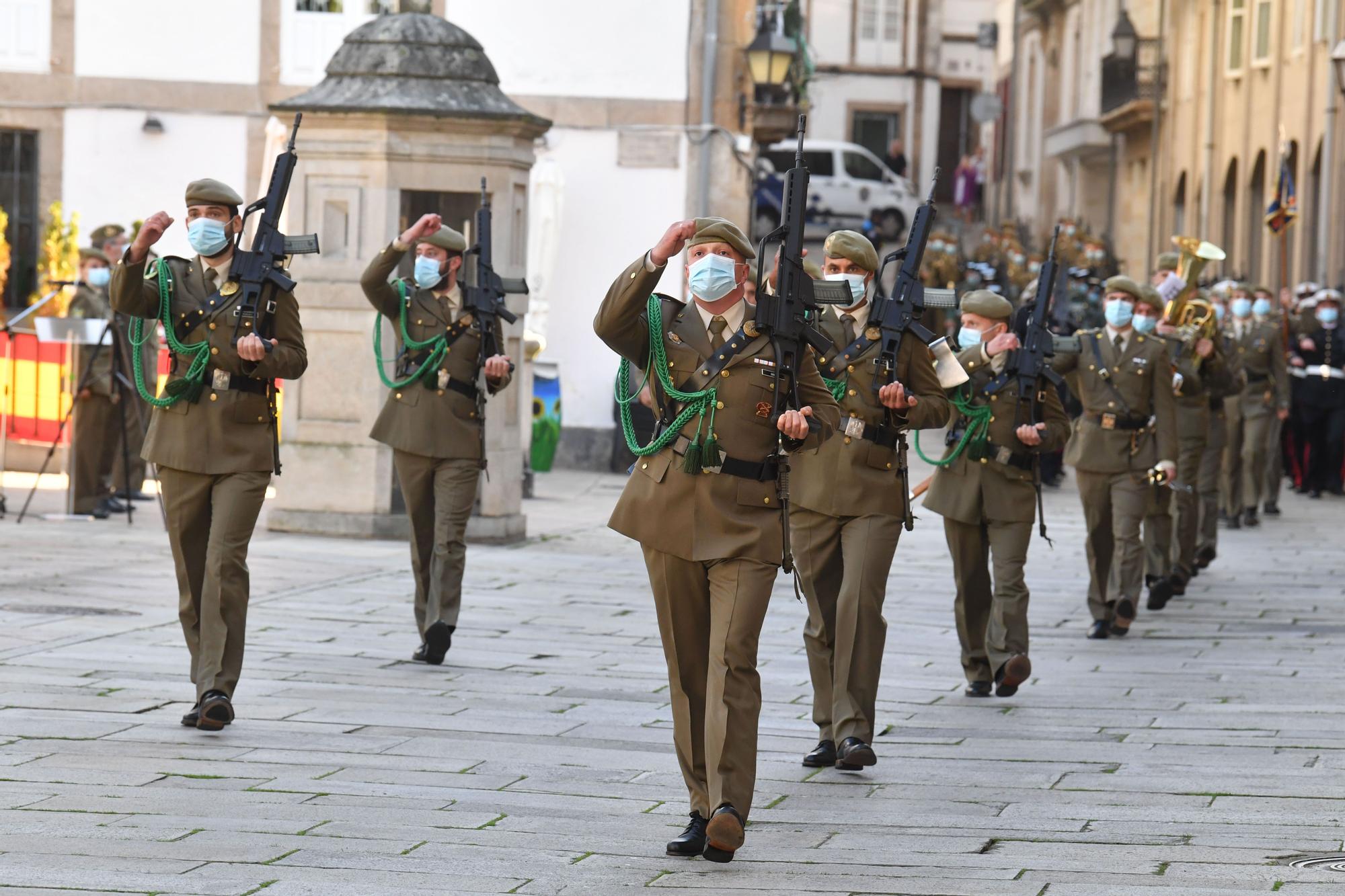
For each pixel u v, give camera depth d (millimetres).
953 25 123688
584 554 26453
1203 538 27281
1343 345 40312
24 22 40375
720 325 11750
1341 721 16266
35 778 12906
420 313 18484
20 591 20891
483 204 19234
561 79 40094
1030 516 17266
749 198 41562
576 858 11305
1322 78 55906
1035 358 17438
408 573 23469
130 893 10328
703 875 11000
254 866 10914
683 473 11570
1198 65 70500
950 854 11586
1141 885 10820
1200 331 25562
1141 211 79312
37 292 41156
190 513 15016
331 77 26969
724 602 11500
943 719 16234
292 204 26750
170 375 15070
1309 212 56625
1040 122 101438
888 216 83812
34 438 31719
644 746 14586
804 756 14492
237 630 14773
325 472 26891
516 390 27578
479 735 14789
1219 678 18625
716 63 40094
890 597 23781
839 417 11992
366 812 12250
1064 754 14758
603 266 40219
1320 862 11422
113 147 40469
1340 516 36469
